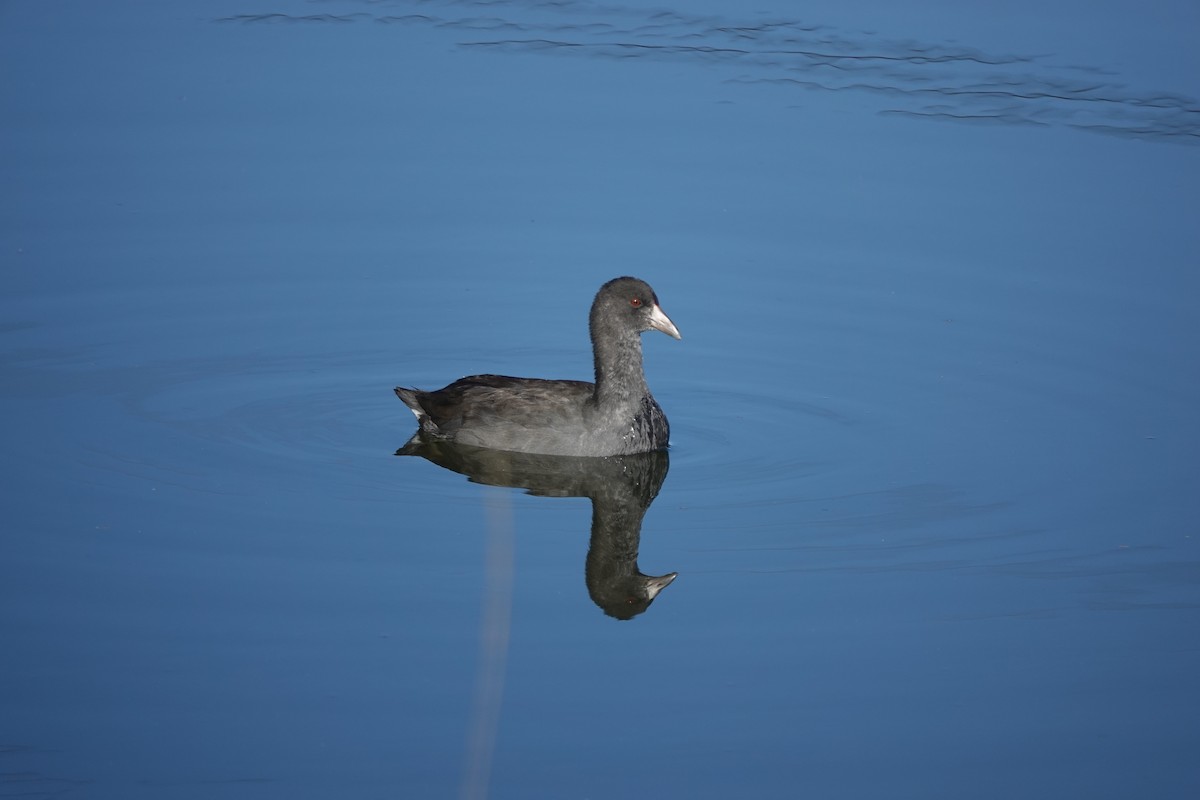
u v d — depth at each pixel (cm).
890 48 2061
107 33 2070
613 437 1273
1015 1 2234
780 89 1936
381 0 2242
